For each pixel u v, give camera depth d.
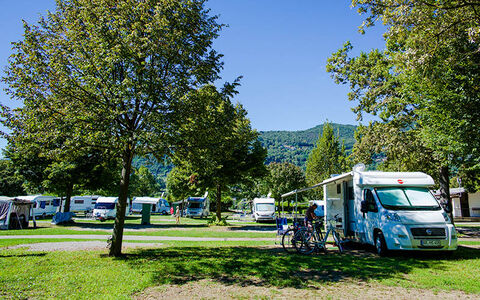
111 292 5.71
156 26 8.40
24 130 8.63
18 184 44.94
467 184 30.48
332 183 14.05
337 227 12.76
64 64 8.62
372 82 18.73
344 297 5.43
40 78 8.49
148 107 8.99
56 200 43.09
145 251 10.65
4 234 17.06
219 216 27.39
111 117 8.02
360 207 11.02
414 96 12.75
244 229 21.77
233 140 10.84
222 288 6.02
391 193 10.27
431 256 9.44
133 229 21.20
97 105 8.43
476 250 10.70
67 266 7.99
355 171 11.67
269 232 19.22
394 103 17.53
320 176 47.50
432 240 8.95
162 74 9.23
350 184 12.13
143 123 8.45
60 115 8.66
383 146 19.52
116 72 9.15
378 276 6.81
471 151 10.23
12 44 8.41
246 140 24.92
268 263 8.30
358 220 11.11
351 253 10.25
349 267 7.72
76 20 8.88
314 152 49.25
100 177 24.84
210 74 10.05
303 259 8.89
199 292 5.76
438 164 17.81
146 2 8.90
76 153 9.27
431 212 9.53
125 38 8.29
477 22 9.26
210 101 10.04
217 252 10.45
